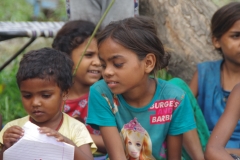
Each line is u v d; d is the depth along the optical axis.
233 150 5.55
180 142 4.93
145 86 4.74
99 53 4.56
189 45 6.75
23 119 4.74
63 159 4.21
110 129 4.79
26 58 4.52
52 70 4.44
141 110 4.82
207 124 6.15
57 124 4.60
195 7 6.79
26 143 4.16
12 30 6.34
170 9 6.82
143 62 4.57
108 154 4.82
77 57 5.90
